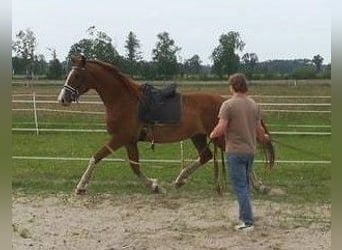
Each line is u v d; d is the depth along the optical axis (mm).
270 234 6277
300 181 9477
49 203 7828
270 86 36031
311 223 6750
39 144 14406
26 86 32344
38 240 6027
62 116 21109
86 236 6223
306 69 50406
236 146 6195
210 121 8273
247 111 6203
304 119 20781
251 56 51188
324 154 12734
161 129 8203
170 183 9352
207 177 9828
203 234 6293
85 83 8234
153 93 8227
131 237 6184
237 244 5898
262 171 10469
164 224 6746
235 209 7461
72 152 13047
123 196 8305
